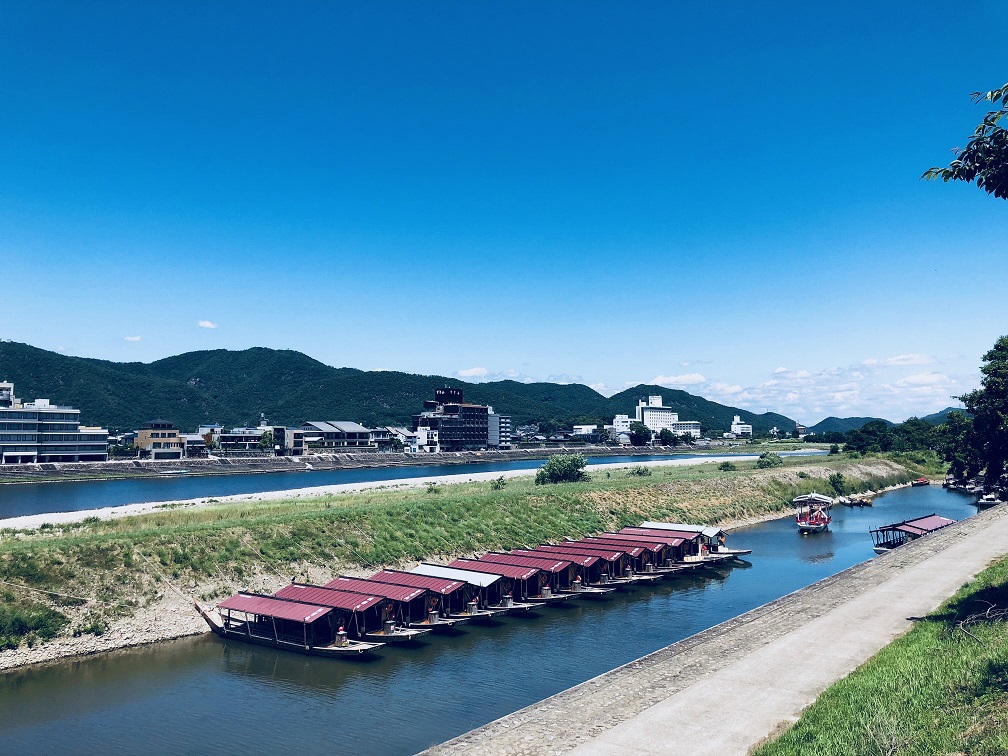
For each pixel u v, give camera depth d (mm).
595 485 119562
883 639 41219
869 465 173625
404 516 83562
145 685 45812
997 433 45812
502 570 68500
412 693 44906
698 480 132000
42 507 127562
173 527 69125
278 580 64375
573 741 30047
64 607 52625
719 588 74500
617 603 68250
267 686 45938
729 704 32875
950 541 74125
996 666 30438
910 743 25094
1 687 44938
